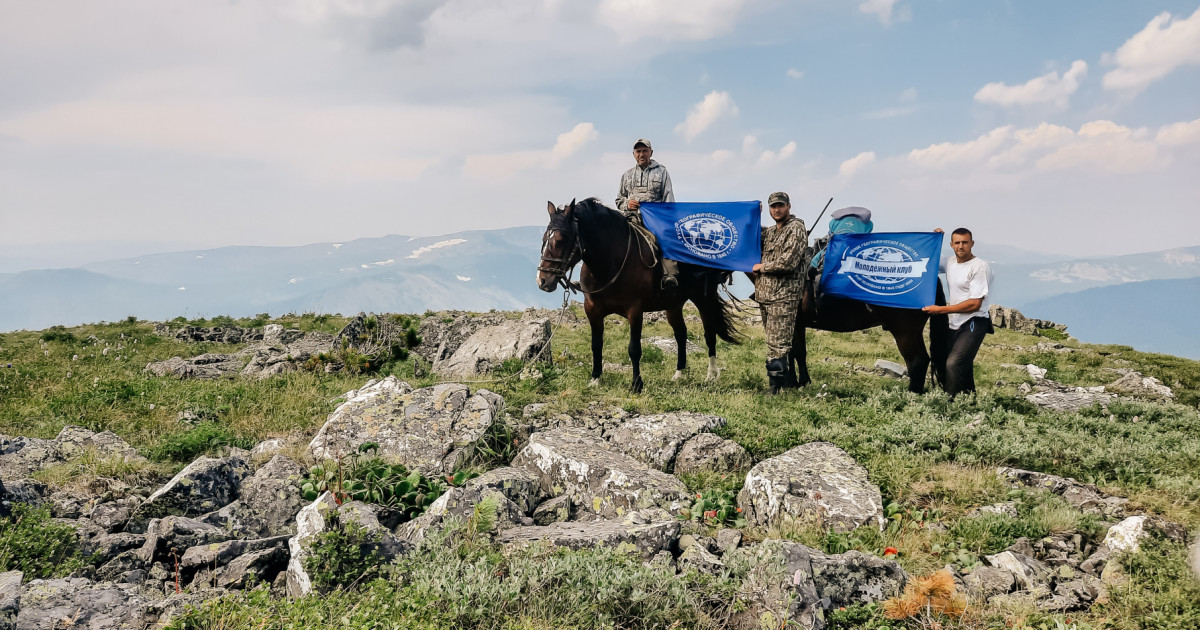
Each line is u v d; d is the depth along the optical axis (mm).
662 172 12430
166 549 5988
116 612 4613
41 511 6371
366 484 7180
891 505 6812
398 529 6531
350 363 13984
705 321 12961
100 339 21141
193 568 5730
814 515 6586
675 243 11484
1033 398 12656
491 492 6531
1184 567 5402
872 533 6301
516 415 9914
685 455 8281
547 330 14812
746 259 11406
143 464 8133
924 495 7309
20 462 8047
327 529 5441
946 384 11133
